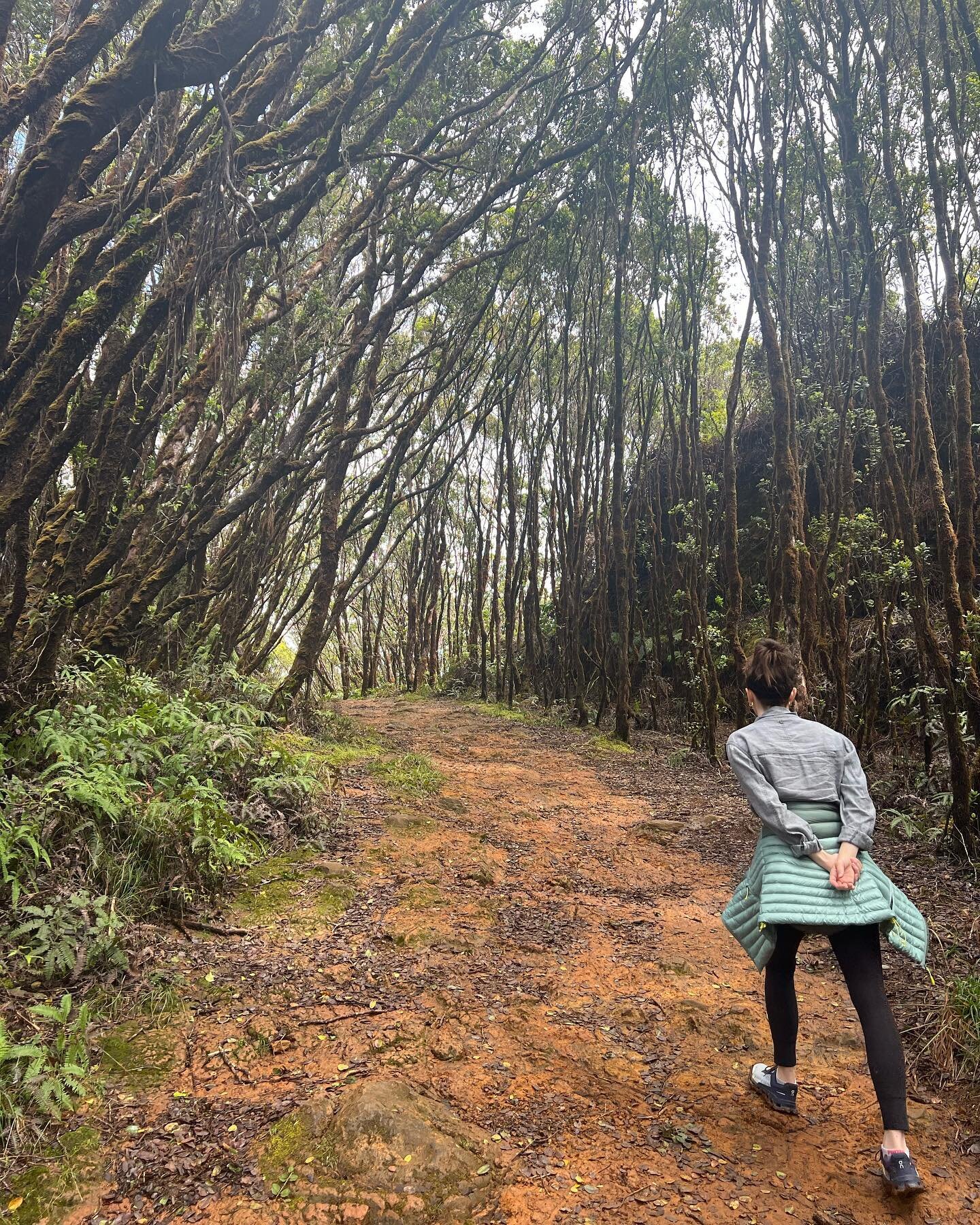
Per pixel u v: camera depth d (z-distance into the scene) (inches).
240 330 224.4
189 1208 74.1
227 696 276.7
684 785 285.9
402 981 121.6
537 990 123.0
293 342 272.8
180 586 327.9
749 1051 106.7
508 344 491.5
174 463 226.4
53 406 205.2
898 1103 78.9
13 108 146.6
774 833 92.7
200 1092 91.5
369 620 824.3
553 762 332.8
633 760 338.0
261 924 138.9
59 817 131.3
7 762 149.2
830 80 261.7
